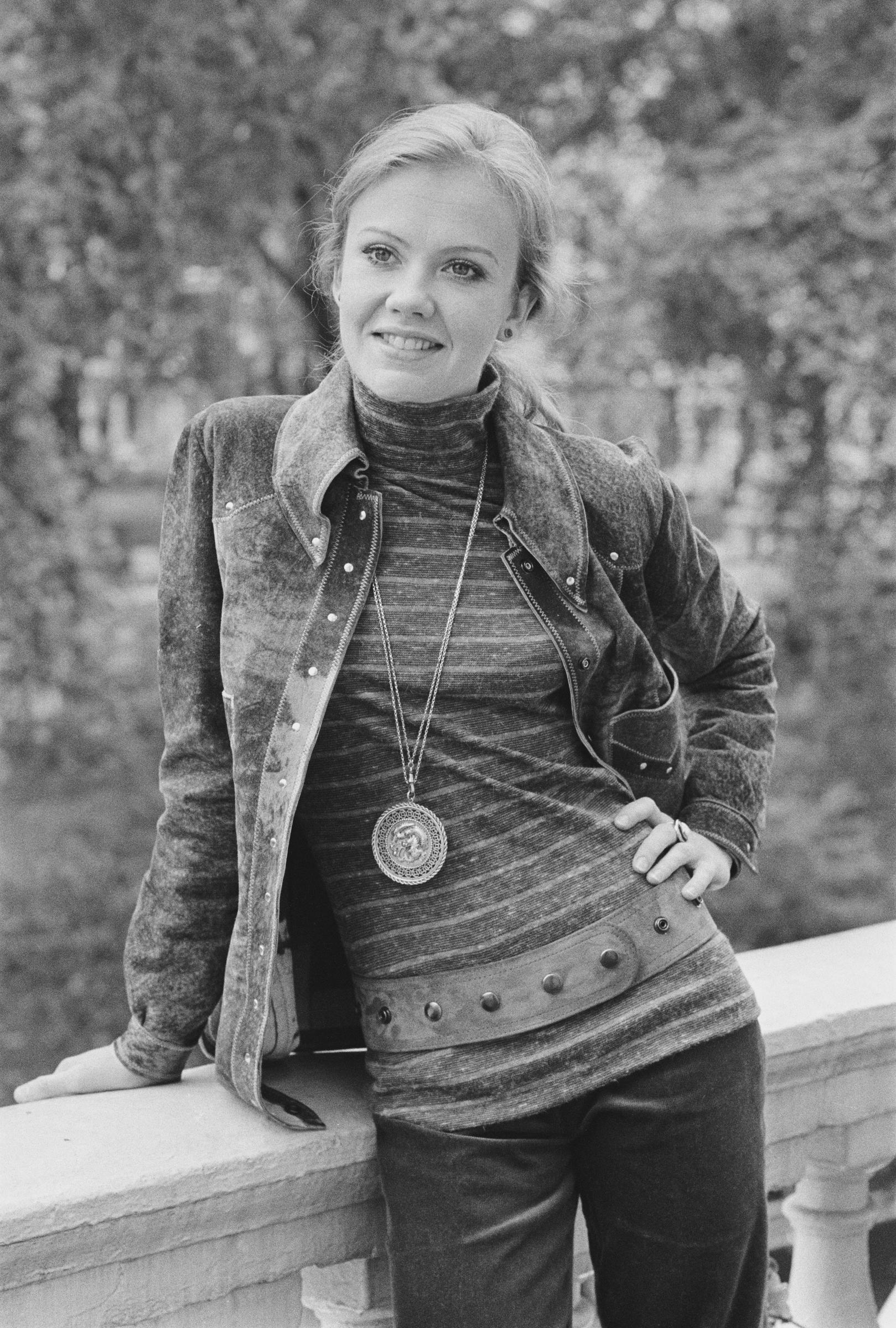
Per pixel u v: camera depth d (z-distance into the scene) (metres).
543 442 1.50
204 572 1.49
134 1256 1.38
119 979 6.63
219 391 7.66
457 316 1.38
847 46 7.85
